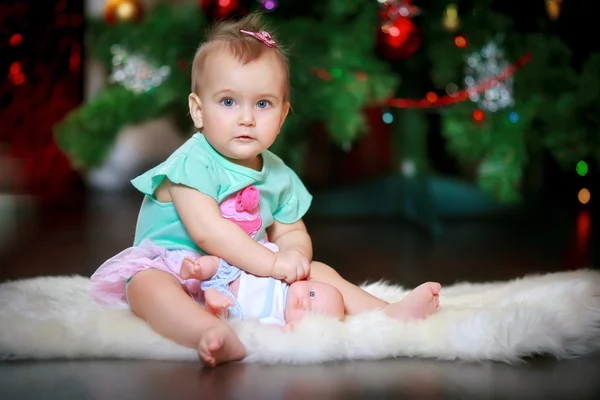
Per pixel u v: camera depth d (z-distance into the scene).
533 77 2.76
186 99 2.88
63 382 1.08
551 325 1.20
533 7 2.97
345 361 1.18
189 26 2.73
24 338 1.19
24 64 4.00
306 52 2.71
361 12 2.80
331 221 3.29
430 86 3.14
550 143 2.79
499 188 2.76
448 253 2.50
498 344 1.18
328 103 2.70
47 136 4.18
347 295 1.42
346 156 3.46
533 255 2.46
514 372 1.13
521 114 2.75
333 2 2.73
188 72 2.72
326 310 1.31
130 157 3.99
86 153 2.95
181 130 3.27
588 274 1.68
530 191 3.53
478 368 1.15
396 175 3.39
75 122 2.91
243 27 1.48
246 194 1.46
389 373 1.12
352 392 1.04
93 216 3.24
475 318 1.22
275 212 1.60
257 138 1.43
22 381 1.08
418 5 2.86
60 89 4.10
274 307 1.33
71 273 2.08
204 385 1.06
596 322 1.26
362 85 2.69
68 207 3.53
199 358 1.17
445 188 3.43
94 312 1.31
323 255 2.45
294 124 2.76
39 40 3.95
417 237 2.85
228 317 1.32
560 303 1.34
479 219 3.34
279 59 1.46
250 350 1.17
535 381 1.09
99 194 3.96
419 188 3.22
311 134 3.41
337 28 2.76
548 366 1.16
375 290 1.65
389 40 2.68
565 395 1.03
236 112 1.42
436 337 1.20
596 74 2.75
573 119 2.75
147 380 1.09
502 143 2.75
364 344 1.19
